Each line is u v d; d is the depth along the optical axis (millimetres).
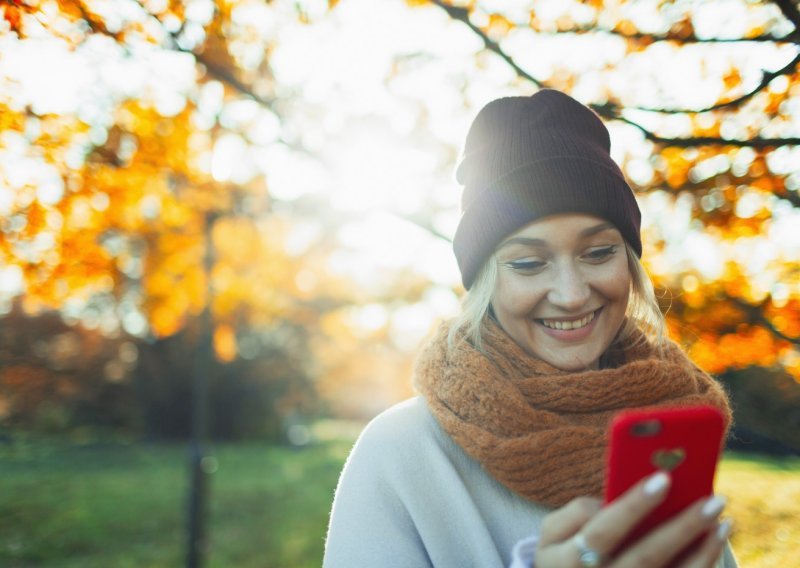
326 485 12898
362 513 1285
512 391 1263
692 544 840
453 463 1320
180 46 2744
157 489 11992
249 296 6199
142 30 2623
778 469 3865
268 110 3273
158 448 18781
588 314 1314
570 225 1280
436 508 1280
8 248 3148
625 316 1534
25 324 19969
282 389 21781
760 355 2637
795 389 2719
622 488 813
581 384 1279
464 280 1426
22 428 20281
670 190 2469
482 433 1244
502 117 1387
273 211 4512
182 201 4055
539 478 1220
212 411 20891
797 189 2326
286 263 6203
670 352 1511
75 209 3332
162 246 4367
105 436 20625
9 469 14273
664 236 2646
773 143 2152
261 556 7730
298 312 8336
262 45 2945
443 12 2705
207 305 5285
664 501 810
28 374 20172
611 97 2527
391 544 1258
